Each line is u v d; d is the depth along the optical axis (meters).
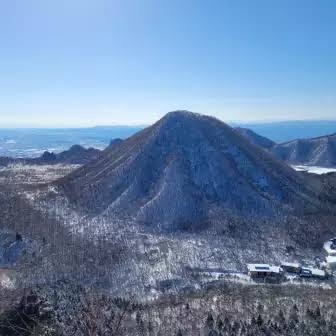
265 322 44.53
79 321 27.02
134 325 43.09
